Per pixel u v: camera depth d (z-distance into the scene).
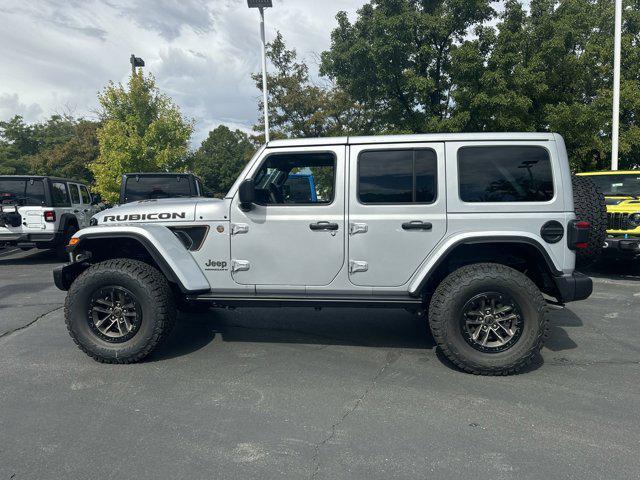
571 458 2.45
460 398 3.19
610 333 4.70
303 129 22.45
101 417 2.92
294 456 2.47
